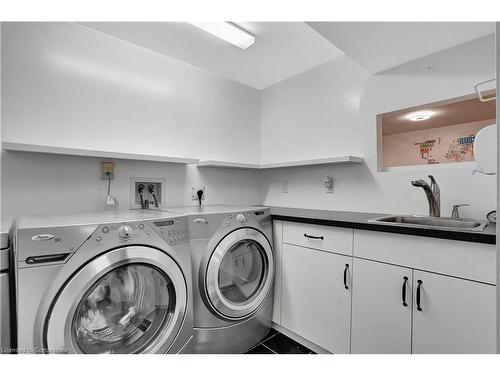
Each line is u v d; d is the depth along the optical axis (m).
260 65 2.35
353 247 1.48
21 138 1.53
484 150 1.16
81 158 1.74
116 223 1.12
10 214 1.49
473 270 1.07
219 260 1.56
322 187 2.30
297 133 2.53
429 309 1.19
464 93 1.51
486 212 1.45
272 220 1.99
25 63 1.55
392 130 3.82
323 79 2.32
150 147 2.07
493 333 1.02
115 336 1.18
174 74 2.23
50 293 0.93
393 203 1.84
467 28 1.38
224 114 2.59
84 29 1.77
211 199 2.47
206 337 1.53
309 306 1.71
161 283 1.28
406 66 1.76
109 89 1.87
